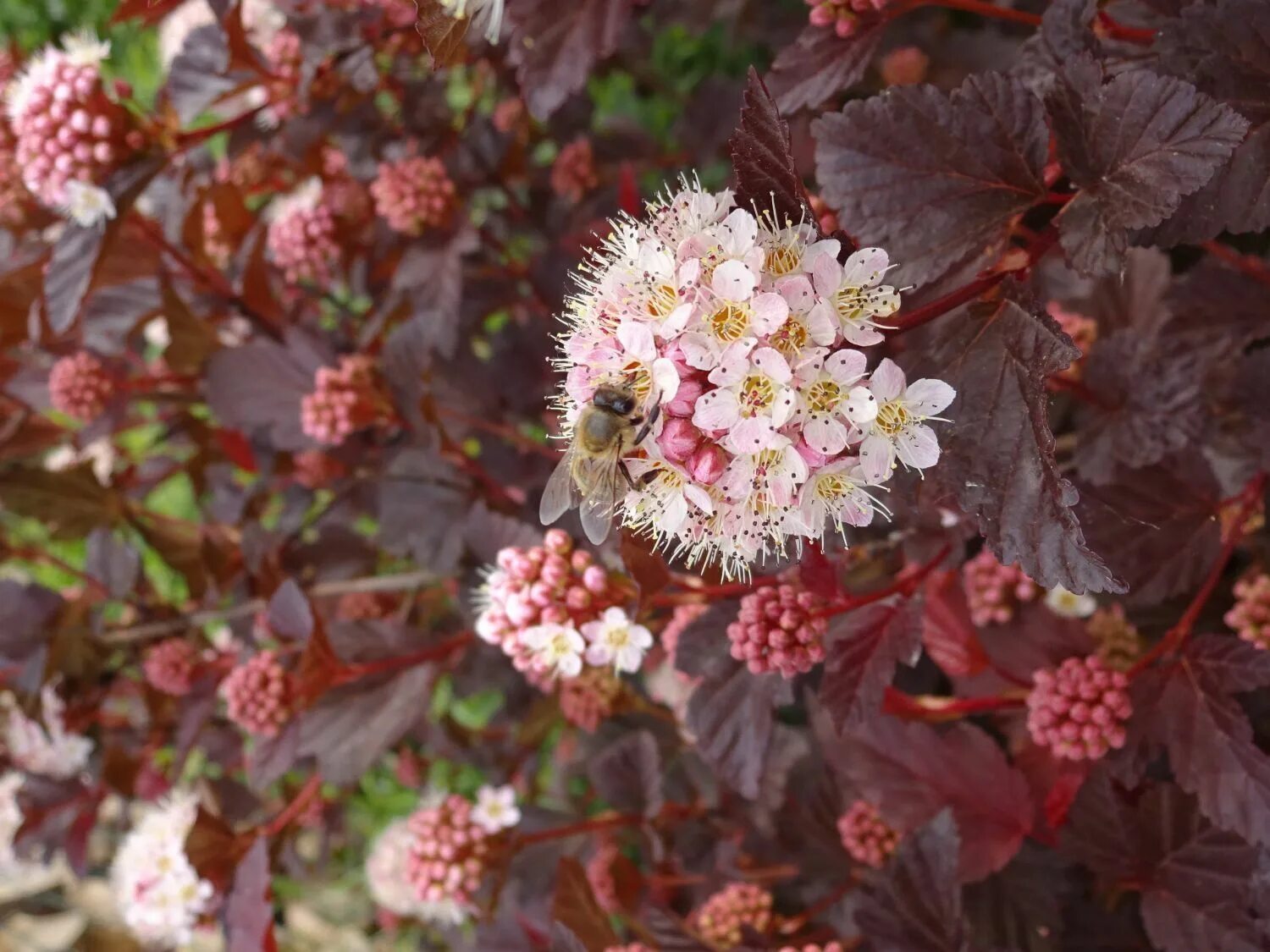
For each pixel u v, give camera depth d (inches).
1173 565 6.6
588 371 5.2
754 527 4.9
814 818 8.0
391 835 10.5
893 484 5.4
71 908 13.1
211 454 9.6
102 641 9.2
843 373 4.6
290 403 8.6
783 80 6.2
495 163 10.0
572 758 9.8
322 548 9.8
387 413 8.3
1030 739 6.8
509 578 6.1
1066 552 4.6
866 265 4.7
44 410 10.0
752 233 4.6
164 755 11.3
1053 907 6.8
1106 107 4.9
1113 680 6.0
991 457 4.8
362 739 7.5
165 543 9.2
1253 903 5.8
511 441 9.3
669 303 4.7
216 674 9.1
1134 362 6.8
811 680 7.2
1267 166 5.1
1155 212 4.8
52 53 7.4
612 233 6.6
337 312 10.6
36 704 9.1
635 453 5.1
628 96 14.7
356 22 8.4
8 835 10.9
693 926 7.8
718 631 6.0
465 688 9.5
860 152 5.2
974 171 5.1
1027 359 4.8
